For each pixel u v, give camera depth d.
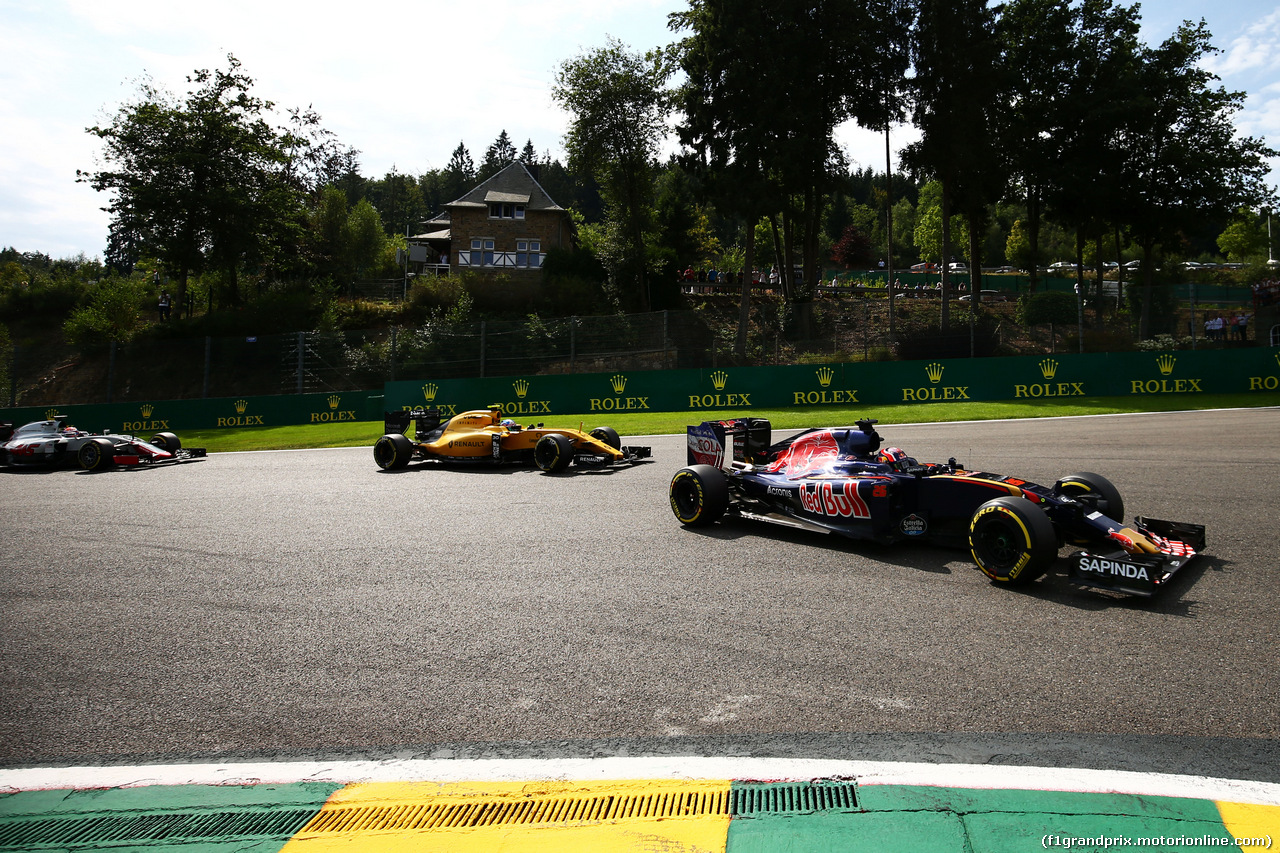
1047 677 3.85
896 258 96.94
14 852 2.73
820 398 23.73
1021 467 10.51
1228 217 33.03
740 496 7.95
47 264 109.25
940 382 23.25
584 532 7.72
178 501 10.95
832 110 32.53
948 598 5.18
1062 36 32.69
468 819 2.81
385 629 5.07
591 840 2.62
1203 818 2.57
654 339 29.27
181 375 33.09
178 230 37.34
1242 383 22.14
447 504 9.78
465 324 29.62
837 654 4.29
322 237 50.47
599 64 41.38
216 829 2.83
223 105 38.47
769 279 54.28
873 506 6.42
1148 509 7.51
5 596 6.23
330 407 26.97
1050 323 28.84
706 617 5.00
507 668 4.33
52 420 17.81
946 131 29.97
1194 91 32.94
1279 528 6.61
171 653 4.81
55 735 3.76
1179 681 3.74
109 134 36.78
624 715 3.67
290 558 7.16
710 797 2.87
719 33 29.69
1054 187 32.94
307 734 3.65
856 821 2.63
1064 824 2.55
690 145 31.48
